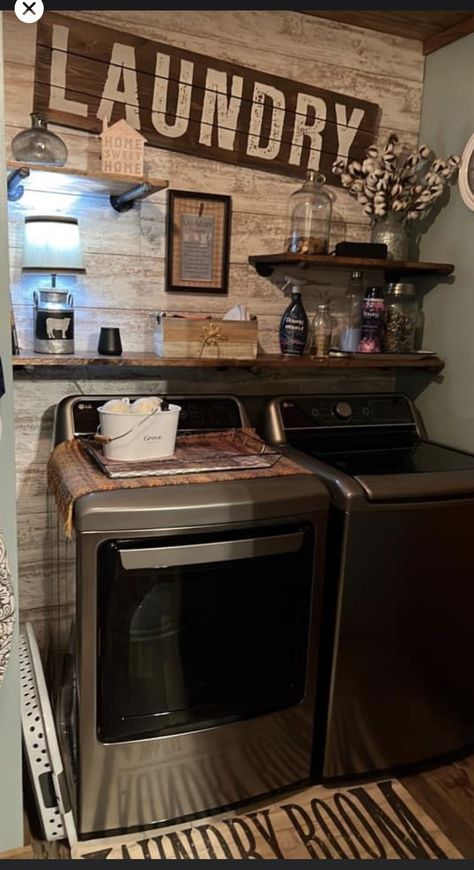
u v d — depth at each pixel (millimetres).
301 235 2146
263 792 1804
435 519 1758
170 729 1642
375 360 2176
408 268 2168
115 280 2068
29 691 1716
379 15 2102
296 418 2154
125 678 1562
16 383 2014
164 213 2084
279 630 1731
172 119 2023
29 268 1830
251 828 1706
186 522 1532
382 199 2176
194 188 2107
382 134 2328
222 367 2160
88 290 2041
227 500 1571
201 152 2084
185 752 1673
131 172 1824
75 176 1724
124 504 1481
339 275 2389
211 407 2086
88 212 1991
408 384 2488
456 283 2209
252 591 1661
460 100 2148
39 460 2080
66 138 1922
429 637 1844
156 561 1509
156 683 1604
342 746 1836
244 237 2207
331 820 1739
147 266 2098
